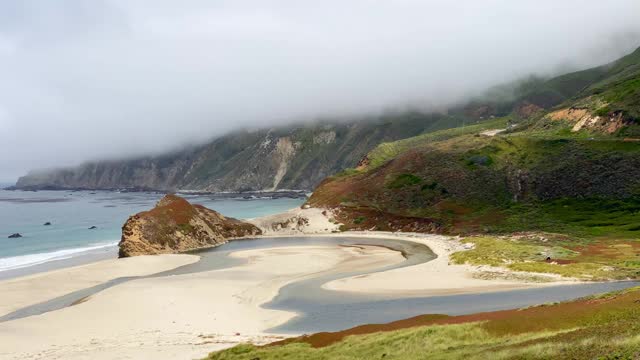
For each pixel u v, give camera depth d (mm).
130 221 110188
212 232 125312
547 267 69688
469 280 67188
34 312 59156
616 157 126938
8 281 76125
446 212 131250
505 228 111688
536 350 24297
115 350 40531
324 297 60656
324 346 36719
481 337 31812
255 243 122750
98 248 120875
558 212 116000
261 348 38000
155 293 63281
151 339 44219
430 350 30875
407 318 46531
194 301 59094
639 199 112188
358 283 68125
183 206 126125
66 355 39562
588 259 74125
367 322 48375
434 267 77562
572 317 32094
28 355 40125
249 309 55562
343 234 132375
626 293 37344
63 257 106750
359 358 31891
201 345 41531
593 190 120938
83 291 70188
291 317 51750
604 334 24109
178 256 101188
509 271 70000
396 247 106625
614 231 96875
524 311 38000
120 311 54625
